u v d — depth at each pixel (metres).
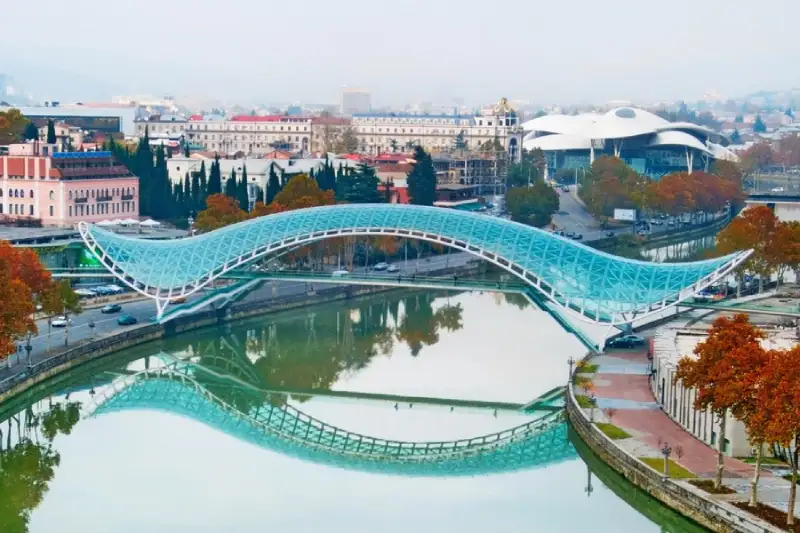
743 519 142.38
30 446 193.00
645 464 164.12
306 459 188.62
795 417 136.00
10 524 158.00
